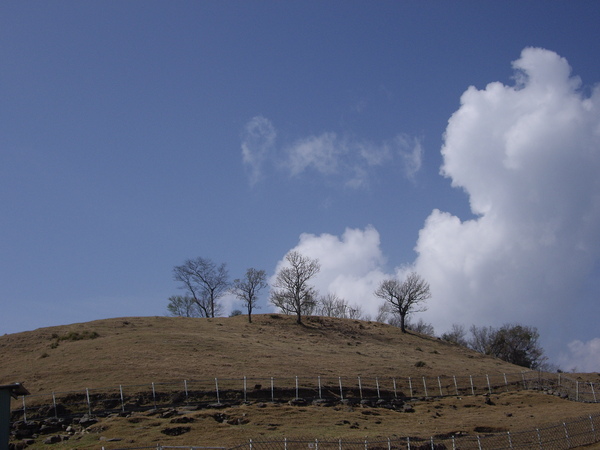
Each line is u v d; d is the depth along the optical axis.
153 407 41.28
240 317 100.19
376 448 29.19
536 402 50.75
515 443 30.27
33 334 70.31
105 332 71.62
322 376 53.12
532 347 105.62
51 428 36.00
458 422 39.75
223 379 47.62
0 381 47.00
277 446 30.14
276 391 46.50
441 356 81.19
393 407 46.22
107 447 30.62
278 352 65.38
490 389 57.38
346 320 106.50
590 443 30.84
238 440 31.73
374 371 59.22
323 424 37.19
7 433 24.80
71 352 56.84
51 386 44.72
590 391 56.31
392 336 95.88
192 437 32.66
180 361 53.34
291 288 98.19
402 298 103.62
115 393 42.47
